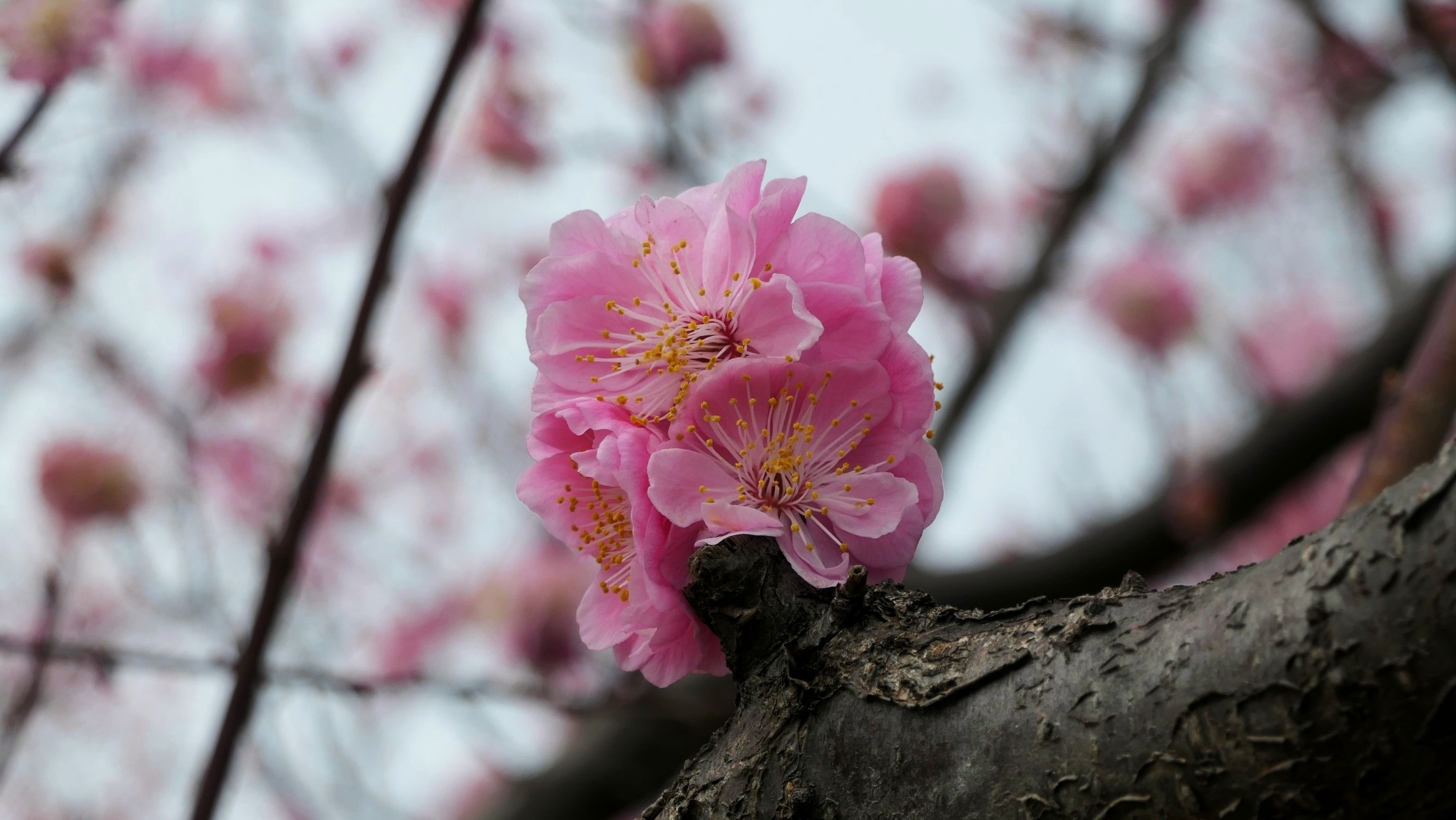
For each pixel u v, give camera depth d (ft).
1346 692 1.26
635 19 2.73
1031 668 1.31
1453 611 1.25
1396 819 1.26
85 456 2.50
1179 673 1.28
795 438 1.39
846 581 1.35
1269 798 1.27
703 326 1.41
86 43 1.69
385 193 1.66
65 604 2.47
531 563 2.80
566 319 1.41
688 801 1.35
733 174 1.41
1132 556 2.71
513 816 2.36
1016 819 1.30
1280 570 1.28
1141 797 1.28
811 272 1.40
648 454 1.39
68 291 2.66
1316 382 2.98
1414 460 1.62
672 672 1.42
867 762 1.32
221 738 1.62
